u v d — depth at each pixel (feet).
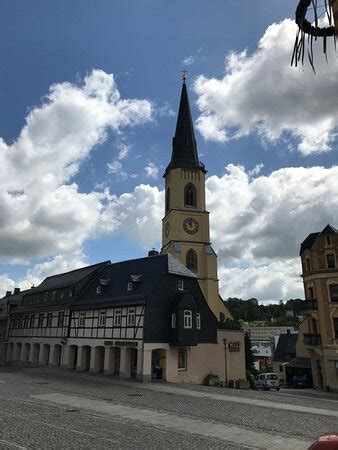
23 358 162.91
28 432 37.58
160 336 104.73
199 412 54.54
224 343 123.24
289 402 71.46
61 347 140.05
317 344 130.93
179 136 221.66
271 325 463.01
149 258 123.54
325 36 14.26
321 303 132.16
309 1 14.17
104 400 63.41
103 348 119.44
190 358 111.45
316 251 137.28
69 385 84.28
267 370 297.94
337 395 114.21
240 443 36.99
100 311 120.78
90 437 36.58
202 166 213.25
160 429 42.11
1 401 57.57
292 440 38.73
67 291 144.15
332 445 14.62
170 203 207.62
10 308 185.98
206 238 196.65
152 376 105.29
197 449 33.94
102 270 145.48
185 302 107.24
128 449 32.81
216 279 188.44
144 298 104.88
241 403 65.87
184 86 235.61
